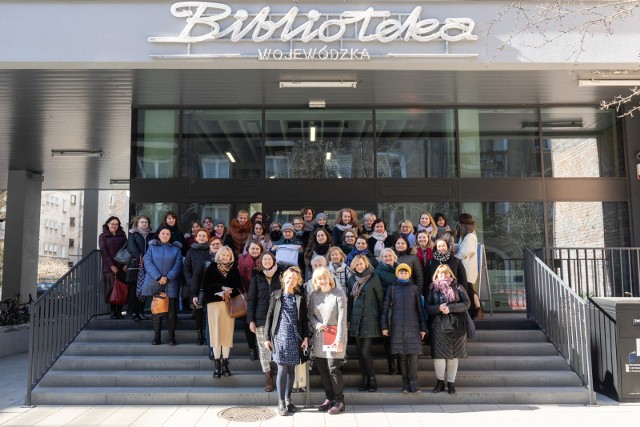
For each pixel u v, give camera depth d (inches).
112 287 317.4
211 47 311.6
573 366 278.2
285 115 410.6
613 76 343.0
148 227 325.7
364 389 259.6
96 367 282.0
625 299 277.9
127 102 391.9
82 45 309.4
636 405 254.7
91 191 704.4
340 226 307.6
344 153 406.6
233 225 321.4
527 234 396.5
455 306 250.4
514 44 315.0
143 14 312.5
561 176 402.9
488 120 410.6
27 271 596.1
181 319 323.0
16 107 395.5
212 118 407.5
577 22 317.1
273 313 239.0
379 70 328.8
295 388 253.9
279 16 312.8
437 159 406.9
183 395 256.2
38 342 271.1
